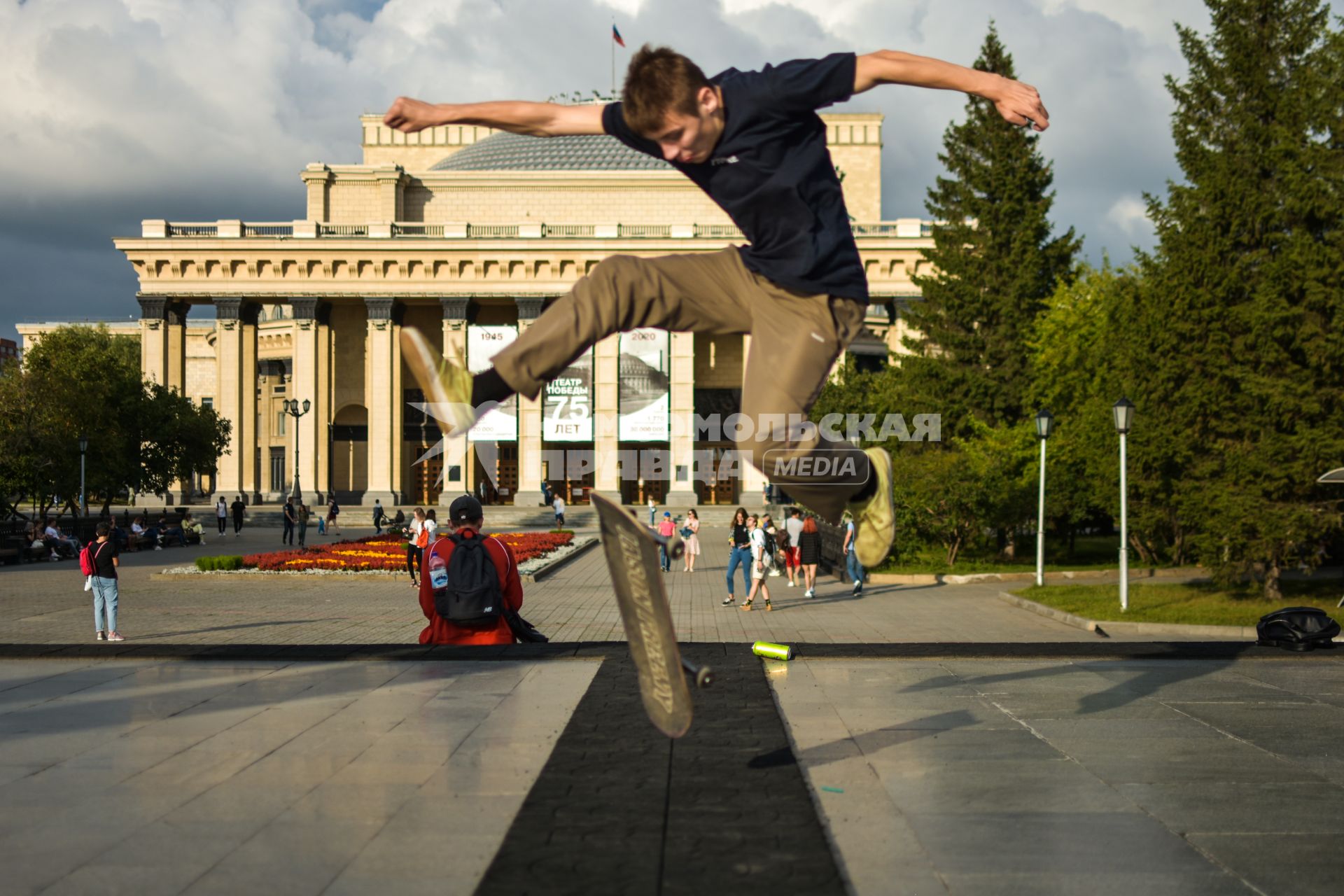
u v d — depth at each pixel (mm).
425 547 24094
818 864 4578
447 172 76062
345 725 7633
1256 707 8453
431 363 3438
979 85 3398
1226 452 19859
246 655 10500
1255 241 20578
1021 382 38812
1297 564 20062
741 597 22484
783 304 3641
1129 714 8180
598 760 6480
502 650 10539
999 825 5461
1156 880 4719
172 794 5926
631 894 4211
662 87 3332
